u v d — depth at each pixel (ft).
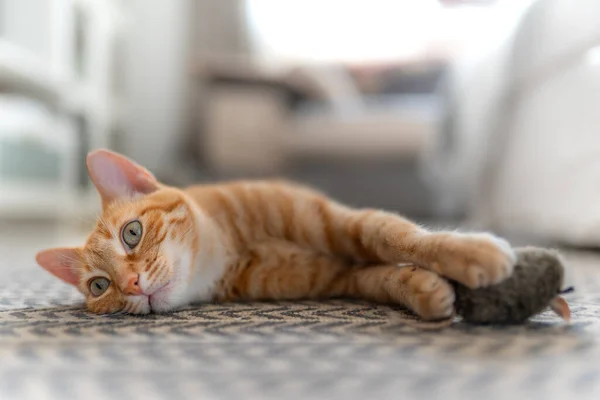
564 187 2.82
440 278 1.43
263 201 1.93
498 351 1.26
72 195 5.15
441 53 6.07
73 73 5.03
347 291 1.86
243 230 1.93
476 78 4.28
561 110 2.93
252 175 5.47
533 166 3.03
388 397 1.09
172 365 1.22
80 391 1.14
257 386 1.13
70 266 1.81
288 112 5.55
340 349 1.28
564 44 2.99
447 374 1.16
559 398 1.08
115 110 6.35
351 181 5.42
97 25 5.51
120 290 1.69
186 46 7.11
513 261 1.36
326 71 5.71
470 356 1.23
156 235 1.73
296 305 1.75
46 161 4.67
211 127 5.51
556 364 1.20
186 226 1.79
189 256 1.78
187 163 5.85
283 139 5.36
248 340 1.35
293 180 5.49
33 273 2.51
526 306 1.39
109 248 1.74
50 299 1.92
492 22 4.55
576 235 2.72
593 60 2.84
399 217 1.73
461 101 4.52
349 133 5.21
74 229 4.86
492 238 1.39
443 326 1.40
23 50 4.20
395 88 5.90
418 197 5.34
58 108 4.86
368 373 1.17
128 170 1.88
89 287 1.77
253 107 5.42
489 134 3.67
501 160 3.43
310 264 1.89
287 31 7.35
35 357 1.28
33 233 4.57
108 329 1.48
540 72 3.14
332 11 7.41
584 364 1.20
